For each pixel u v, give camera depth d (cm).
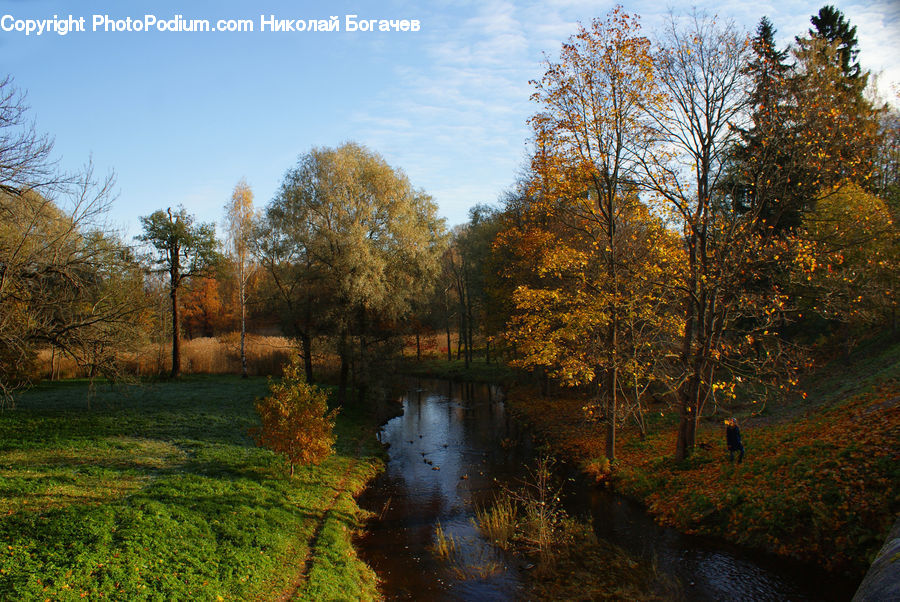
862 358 2414
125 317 1753
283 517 1362
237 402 2939
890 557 658
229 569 1020
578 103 1808
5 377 2108
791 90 1666
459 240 5447
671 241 1761
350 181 2881
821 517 1170
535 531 1417
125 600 831
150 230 3866
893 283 1780
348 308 2742
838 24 2894
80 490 1291
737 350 1742
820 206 1995
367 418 3000
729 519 1368
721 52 1692
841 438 1409
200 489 1421
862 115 1844
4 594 768
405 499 1777
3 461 1525
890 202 2177
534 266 2614
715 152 1745
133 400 2945
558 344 1919
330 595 1030
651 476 1781
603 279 1833
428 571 1256
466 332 5562
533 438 2672
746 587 1104
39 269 1532
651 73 1714
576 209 2105
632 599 1098
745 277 1720
